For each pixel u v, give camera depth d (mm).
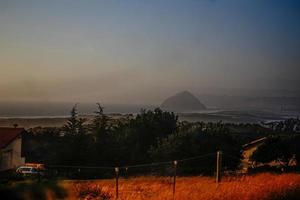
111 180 29531
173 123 56062
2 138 37125
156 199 16797
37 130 62219
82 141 46844
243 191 15930
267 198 14383
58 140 52375
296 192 15055
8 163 37406
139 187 21391
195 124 50250
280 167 42000
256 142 49125
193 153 42969
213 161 42062
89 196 15438
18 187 4719
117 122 56500
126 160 46938
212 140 45062
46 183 5043
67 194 5305
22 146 40562
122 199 16922
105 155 46500
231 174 32781
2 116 150750
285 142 47156
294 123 120250
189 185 21656
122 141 50844
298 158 46188
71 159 44969
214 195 15797
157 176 35562
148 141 52312
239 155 45969
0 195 4570
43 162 45094
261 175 27703
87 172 37938
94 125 51406
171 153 43469
